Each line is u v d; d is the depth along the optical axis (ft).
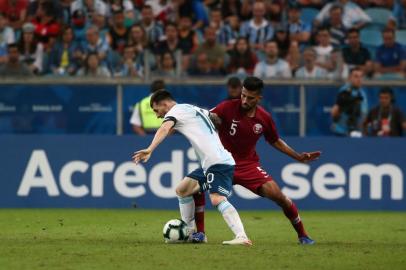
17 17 219.20
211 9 223.51
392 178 176.35
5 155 173.88
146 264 81.92
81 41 212.84
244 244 99.66
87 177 173.58
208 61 200.44
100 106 185.37
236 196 175.22
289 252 93.40
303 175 175.11
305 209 175.01
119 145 173.78
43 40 213.46
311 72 197.88
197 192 104.27
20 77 185.88
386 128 185.16
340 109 185.16
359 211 174.19
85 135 173.88
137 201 173.27
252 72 203.10
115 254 90.12
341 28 220.02
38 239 110.22
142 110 176.55
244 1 221.66
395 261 86.74
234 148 104.83
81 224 138.41
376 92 186.09
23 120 185.88
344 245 104.37
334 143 175.83
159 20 219.20
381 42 222.28
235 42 203.62
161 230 127.34
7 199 173.88
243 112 103.96
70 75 205.16
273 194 103.40
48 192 173.88
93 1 217.56
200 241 104.27
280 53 209.87
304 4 222.28
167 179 172.86
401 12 226.99
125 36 213.66
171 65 192.95
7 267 79.82
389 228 136.77
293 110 185.68
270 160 174.91
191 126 99.30
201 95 185.47
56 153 173.99
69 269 78.48
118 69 205.16
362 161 175.94
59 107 185.57
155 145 95.50
